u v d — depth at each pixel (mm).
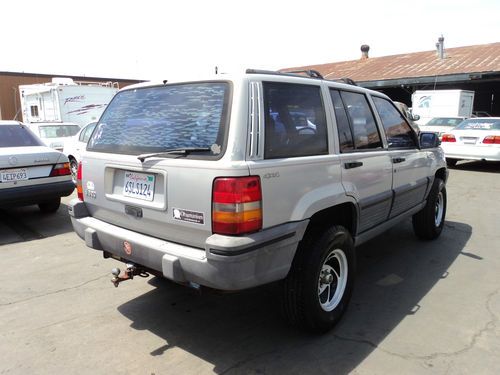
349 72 27062
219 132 2742
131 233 3229
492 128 11461
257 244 2689
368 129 4016
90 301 4008
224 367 3006
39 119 17422
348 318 3652
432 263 4895
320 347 3232
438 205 5801
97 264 4934
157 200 3002
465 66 22016
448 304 3885
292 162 2957
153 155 2955
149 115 3230
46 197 6434
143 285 4355
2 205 6055
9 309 3855
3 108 22531
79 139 10766
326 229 3303
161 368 3002
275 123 2953
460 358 3064
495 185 9586
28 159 6168
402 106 14094
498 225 6422
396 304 3898
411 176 4727
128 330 3502
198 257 2725
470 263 4887
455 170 11898
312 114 3322
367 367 2980
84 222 3574
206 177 2676
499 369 2938
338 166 3410
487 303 3896
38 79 23469
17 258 5160
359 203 3674
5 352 3199
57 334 3439
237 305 3922
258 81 2906
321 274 3395
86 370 2982
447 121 15211
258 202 2709
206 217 2705
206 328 3529
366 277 4520
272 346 3256
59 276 4594
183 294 4145
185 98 3043
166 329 3516
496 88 23312
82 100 16250
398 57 28125
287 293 3195
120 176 3314
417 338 3328
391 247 5449
